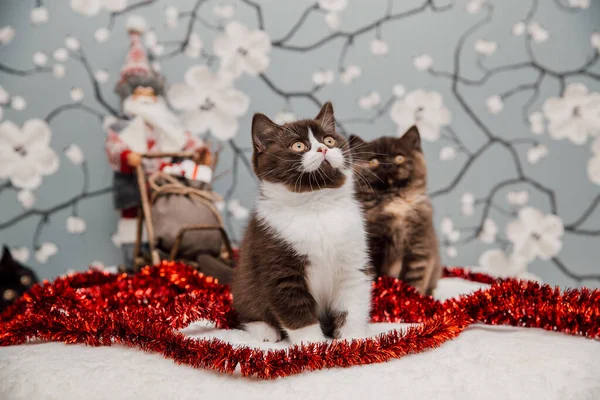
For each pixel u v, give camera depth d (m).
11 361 1.04
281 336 1.21
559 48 2.62
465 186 2.63
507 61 2.61
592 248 2.65
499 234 2.65
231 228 2.55
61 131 2.48
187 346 0.98
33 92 2.46
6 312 1.40
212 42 2.52
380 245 1.62
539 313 1.19
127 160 2.05
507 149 2.63
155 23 2.49
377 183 1.65
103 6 2.47
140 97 2.28
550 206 2.65
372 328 1.29
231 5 2.52
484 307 1.23
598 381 0.89
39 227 2.48
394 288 1.43
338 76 2.57
